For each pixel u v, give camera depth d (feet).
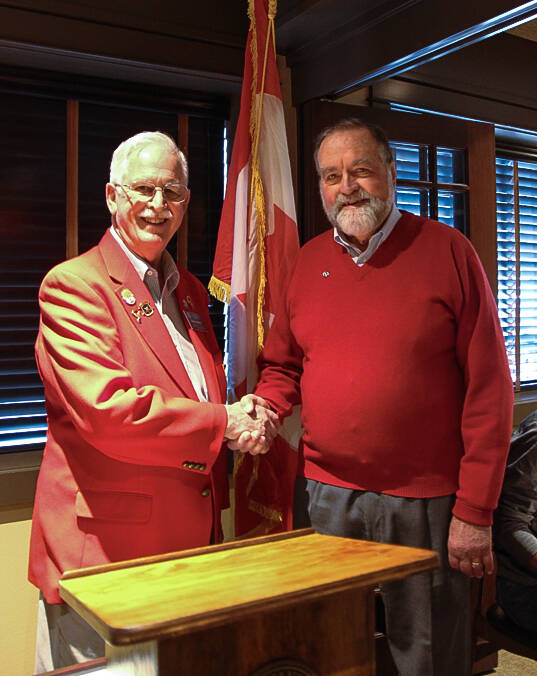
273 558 3.02
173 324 5.30
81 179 7.17
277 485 6.22
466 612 4.76
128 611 2.37
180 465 4.56
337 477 4.88
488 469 4.48
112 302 4.76
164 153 4.89
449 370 4.75
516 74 8.48
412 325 4.66
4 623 6.43
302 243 7.59
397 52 6.14
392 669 5.32
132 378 4.65
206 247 7.93
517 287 10.19
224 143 8.00
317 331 5.08
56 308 4.62
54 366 4.53
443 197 8.14
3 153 6.82
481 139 8.23
